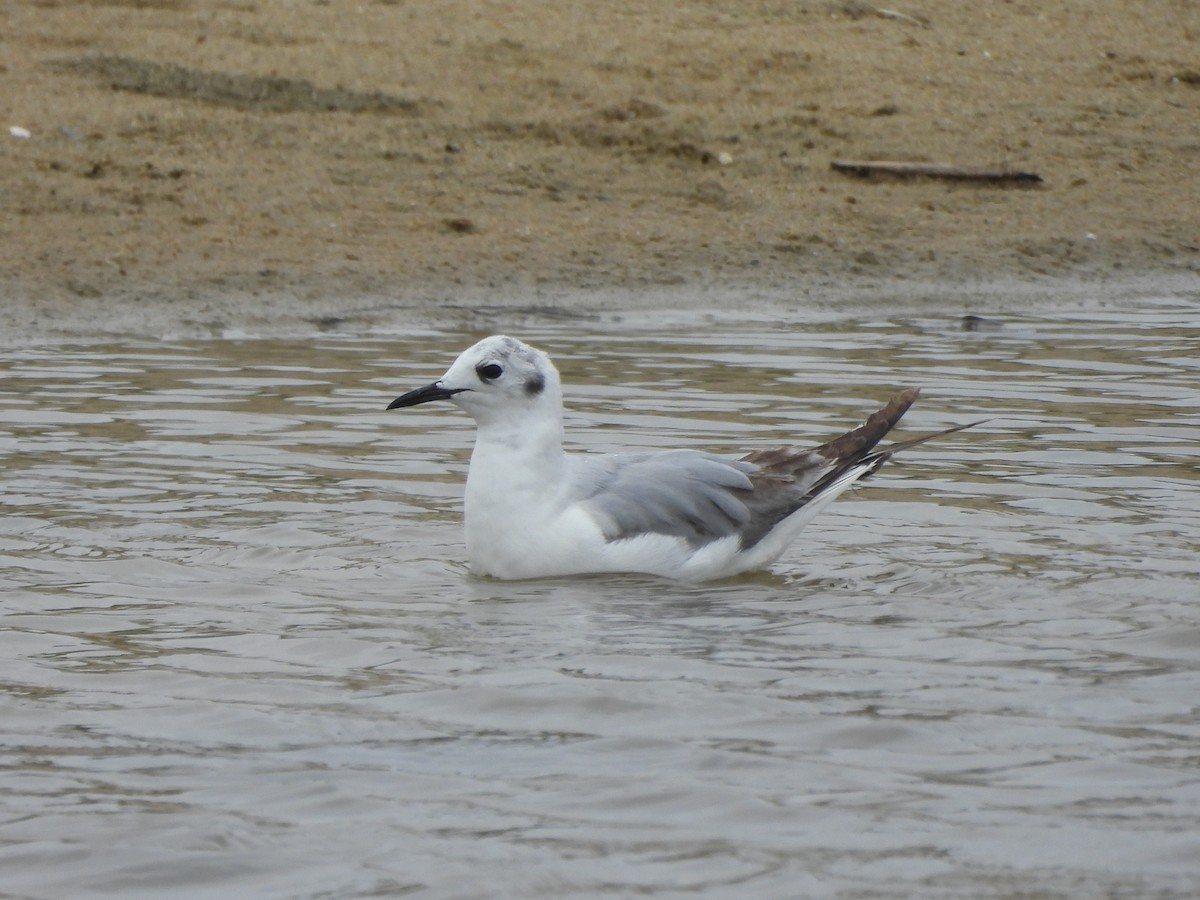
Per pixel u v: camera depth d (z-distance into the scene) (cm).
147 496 1222
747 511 1099
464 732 808
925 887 654
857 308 2094
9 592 1012
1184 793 739
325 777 752
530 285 2094
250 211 2236
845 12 3250
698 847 689
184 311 1916
